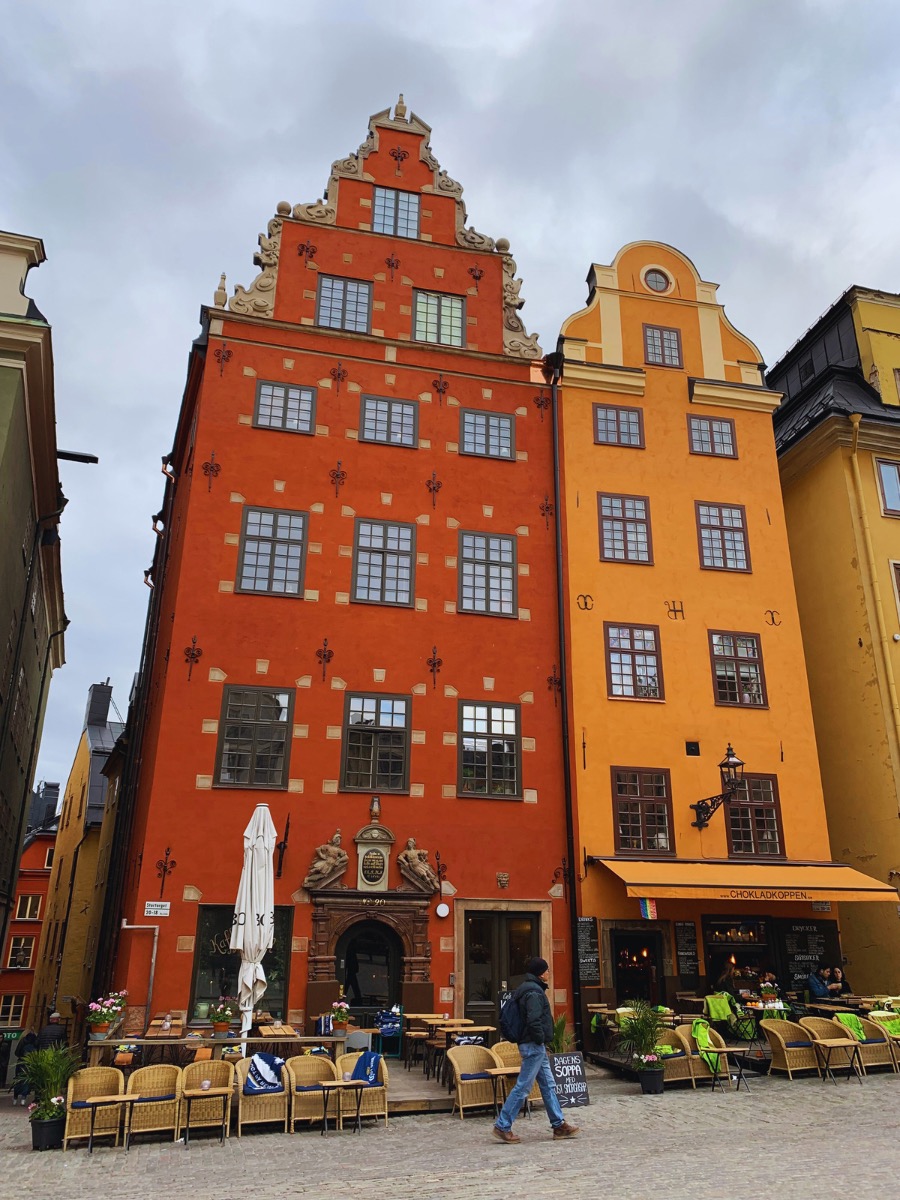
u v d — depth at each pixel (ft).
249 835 43.16
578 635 59.41
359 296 63.87
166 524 73.26
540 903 53.31
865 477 67.51
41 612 82.48
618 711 58.34
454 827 53.42
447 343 64.59
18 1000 144.56
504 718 56.70
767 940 55.52
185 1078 32.27
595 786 56.34
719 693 60.49
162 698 52.26
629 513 63.41
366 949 50.29
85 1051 48.88
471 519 60.54
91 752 121.49
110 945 56.29
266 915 41.70
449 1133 31.91
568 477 63.00
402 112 69.62
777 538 65.41
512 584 59.93
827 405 68.33
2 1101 52.60
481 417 63.26
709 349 69.56
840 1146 28.60
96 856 107.76
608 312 68.44
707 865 55.21
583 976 51.96
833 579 67.51
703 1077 40.14
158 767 49.88
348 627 55.62
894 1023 45.47
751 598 63.31
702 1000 51.01
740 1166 26.21
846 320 77.15
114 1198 23.82
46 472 66.44
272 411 58.90
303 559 56.18
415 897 50.93
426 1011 49.06
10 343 53.42
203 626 53.16
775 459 67.41
